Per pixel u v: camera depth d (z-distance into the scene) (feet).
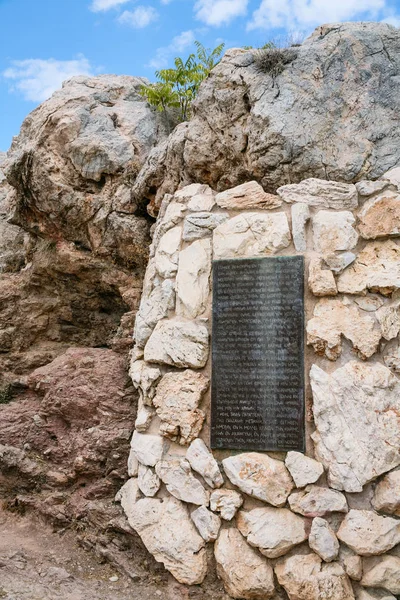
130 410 21.06
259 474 16.51
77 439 20.99
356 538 15.53
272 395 17.31
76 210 27.25
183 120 29.60
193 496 16.99
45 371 23.88
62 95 28.84
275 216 18.88
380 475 15.94
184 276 19.38
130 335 23.97
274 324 17.80
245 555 15.96
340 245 17.98
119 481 19.88
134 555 17.69
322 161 19.57
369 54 20.67
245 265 18.56
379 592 15.46
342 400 16.49
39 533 19.75
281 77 20.66
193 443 17.51
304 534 15.84
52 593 15.92
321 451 16.37
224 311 18.42
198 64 29.22
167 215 21.13
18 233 33.78
